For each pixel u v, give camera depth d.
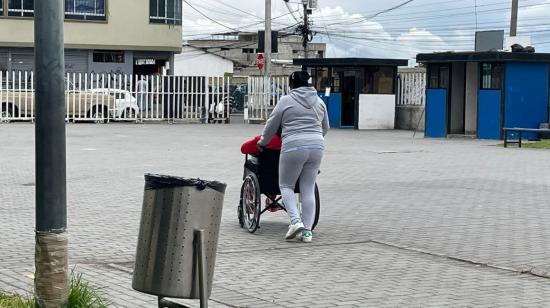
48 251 5.98
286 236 10.45
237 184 16.00
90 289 6.82
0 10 44.59
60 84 5.83
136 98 41.03
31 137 28.28
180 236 5.78
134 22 46.78
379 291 7.95
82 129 34.34
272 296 7.74
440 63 32.16
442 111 32.09
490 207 13.36
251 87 42.25
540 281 8.42
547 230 11.31
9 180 16.64
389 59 37.69
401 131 36.88
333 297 7.71
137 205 13.41
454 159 21.92
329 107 38.94
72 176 17.31
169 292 5.79
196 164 19.84
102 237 10.63
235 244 10.28
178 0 47.91
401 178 17.36
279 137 10.73
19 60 45.28
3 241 10.36
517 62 30.45
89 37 45.94
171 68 48.53
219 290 7.95
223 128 36.91
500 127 30.58
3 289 7.74
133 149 24.23
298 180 10.58
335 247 10.12
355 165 20.08
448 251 9.88
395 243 10.39
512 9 38.12
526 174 18.25
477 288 8.09
